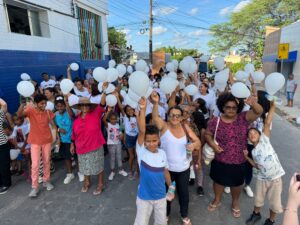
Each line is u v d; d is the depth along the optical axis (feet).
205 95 18.57
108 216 12.03
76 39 41.91
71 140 15.03
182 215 11.03
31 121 13.50
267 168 10.13
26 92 14.08
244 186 13.94
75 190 14.53
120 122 18.62
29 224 11.55
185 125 10.63
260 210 12.16
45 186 14.84
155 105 10.18
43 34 35.12
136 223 9.32
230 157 10.57
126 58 103.76
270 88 9.92
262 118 12.49
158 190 9.04
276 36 67.51
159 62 94.58
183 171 10.48
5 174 14.37
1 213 12.41
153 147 9.02
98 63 48.67
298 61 48.96
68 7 39.34
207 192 14.12
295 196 3.64
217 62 19.39
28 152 15.62
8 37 27.96
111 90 15.75
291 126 29.63
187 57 19.88
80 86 22.00
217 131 10.61
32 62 31.58
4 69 27.45
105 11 51.29
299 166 17.34
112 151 15.57
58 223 11.59
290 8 93.86
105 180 15.75
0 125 13.98
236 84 10.40
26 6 31.48
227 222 11.46
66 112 15.60
